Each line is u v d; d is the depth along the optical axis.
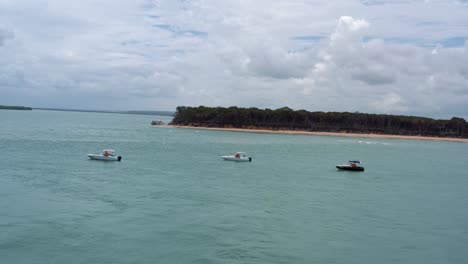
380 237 34.09
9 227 32.75
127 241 30.52
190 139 142.12
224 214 38.84
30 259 26.83
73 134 143.00
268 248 30.27
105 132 166.12
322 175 67.62
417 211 43.78
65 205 39.88
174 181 55.34
